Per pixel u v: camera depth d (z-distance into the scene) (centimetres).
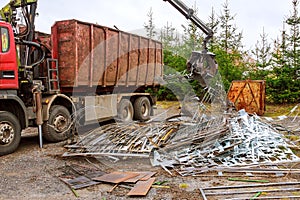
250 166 554
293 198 411
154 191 445
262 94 1247
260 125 743
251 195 424
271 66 1653
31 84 745
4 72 669
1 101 691
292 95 1541
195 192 440
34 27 824
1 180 497
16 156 650
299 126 928
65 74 822
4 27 675
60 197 427
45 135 769
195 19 750
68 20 803
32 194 438
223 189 450
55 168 562
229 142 631
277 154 620
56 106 796
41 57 808
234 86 1293
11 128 674
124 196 428
